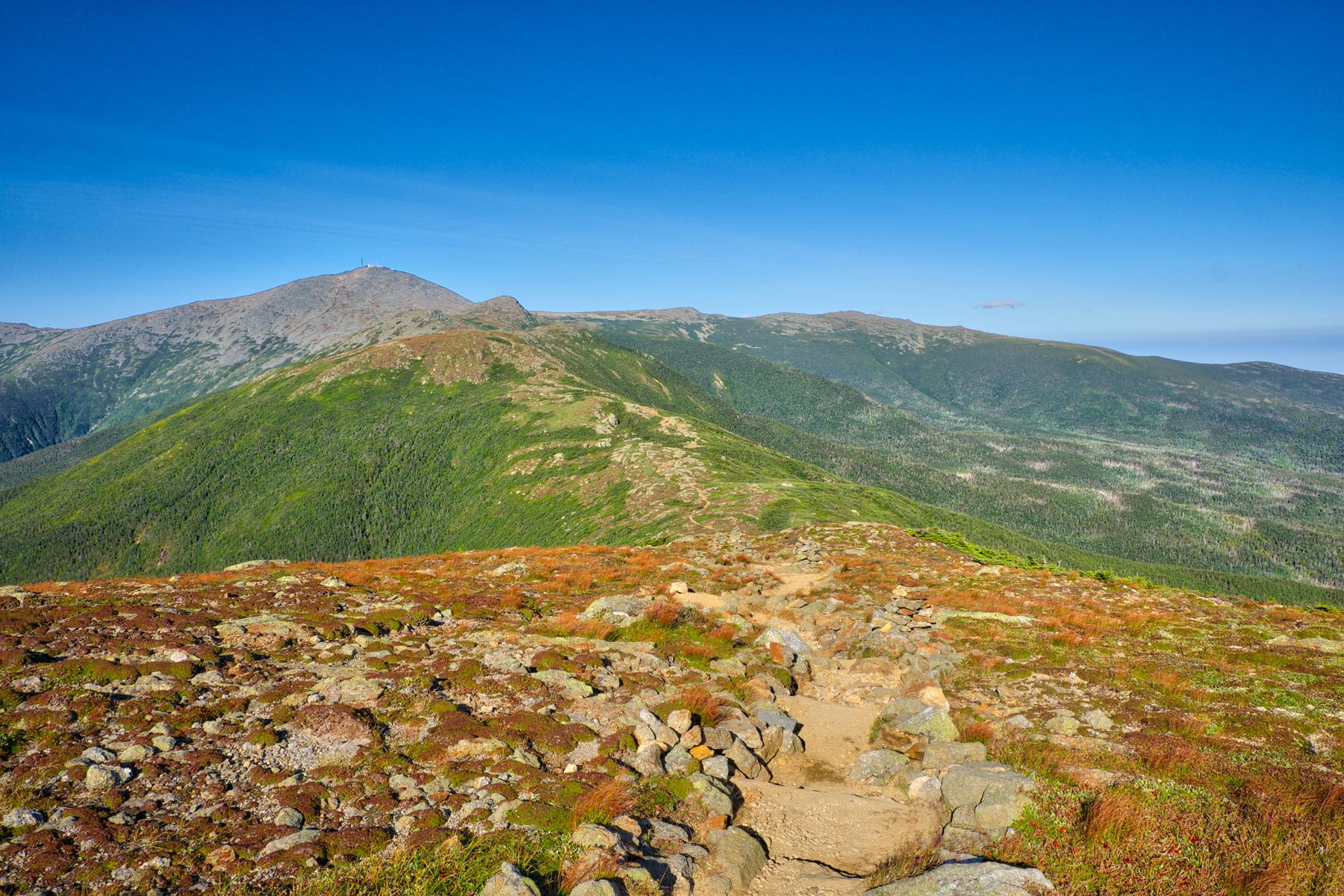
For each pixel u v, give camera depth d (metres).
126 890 8.51
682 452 184.12
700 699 16.42
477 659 18.14
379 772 11.98
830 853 10.93
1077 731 14.56
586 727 14.41
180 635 18.14
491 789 11.54
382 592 26.09
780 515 100.25
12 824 9.60
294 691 15.09
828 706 18.05
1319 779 11.80
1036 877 9.11
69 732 12.45
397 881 8.96
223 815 10.30
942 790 12.31
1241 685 16.92
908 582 31.06
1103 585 30.42
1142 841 10.11
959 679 18.67
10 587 24.77
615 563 34.81
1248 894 9.08
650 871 9.44
